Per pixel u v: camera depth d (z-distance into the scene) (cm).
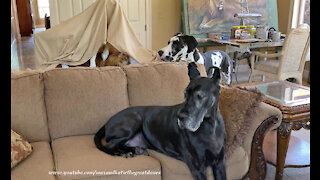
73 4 430
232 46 418
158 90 214
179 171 168
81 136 198
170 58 293
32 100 188
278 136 212
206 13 500
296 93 243
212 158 163
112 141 177
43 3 1527
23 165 157
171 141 169
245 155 188
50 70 200
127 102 211
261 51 490
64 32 257
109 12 262
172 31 527
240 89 196
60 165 158
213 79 150
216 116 161
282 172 217
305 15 531
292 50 382
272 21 546
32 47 858
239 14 482
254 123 188
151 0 497
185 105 145
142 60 271
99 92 201
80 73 203
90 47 256
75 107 197
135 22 494
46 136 193
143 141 184
